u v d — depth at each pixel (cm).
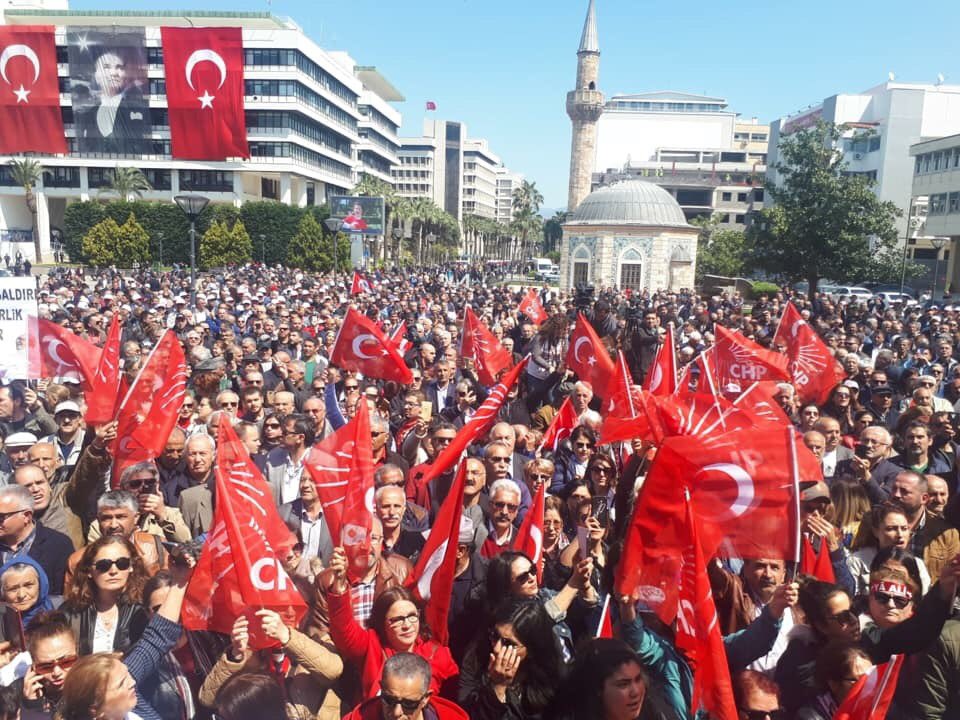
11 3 8681
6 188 7644
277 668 452
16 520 518
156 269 6294
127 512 523
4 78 5331
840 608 416
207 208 6825
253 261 6600
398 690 355
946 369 1444
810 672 415
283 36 7294
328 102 8512
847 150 7694
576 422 889
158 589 449
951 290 5550
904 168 7225
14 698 389
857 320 2486
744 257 4550
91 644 448
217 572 429
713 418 444
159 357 667
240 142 5256
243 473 431
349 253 6431
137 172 7419
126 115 5575
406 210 9719
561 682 388
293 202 8456
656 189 6150
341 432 491
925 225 5712
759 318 2205
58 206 8444
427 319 2083
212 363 998
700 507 411
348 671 439
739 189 10819
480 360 1160
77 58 5462
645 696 375
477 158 17875
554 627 430
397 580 504
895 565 445
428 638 463
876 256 4966
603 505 673
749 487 405
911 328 1955
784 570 464
